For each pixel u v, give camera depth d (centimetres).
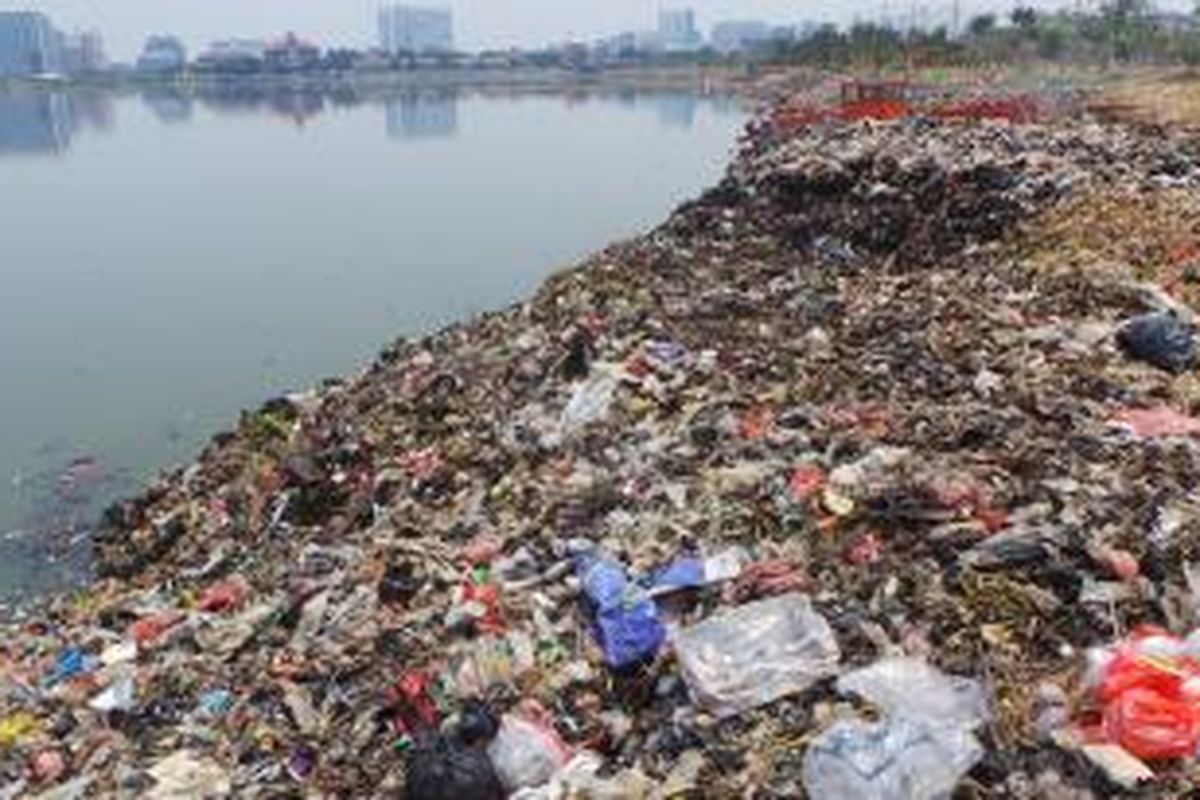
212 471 1884
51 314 3438
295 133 10312
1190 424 1169
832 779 731
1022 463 1069
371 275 3847
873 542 972
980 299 1708
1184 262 1795
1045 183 2483
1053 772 718
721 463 1225
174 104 16788
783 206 2852
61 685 1193
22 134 11106
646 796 782
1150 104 4772
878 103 4797
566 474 1347
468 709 884
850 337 1638
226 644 1177
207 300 3559
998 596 874
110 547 1784
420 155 7862
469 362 1939
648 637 920
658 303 2048
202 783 950
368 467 1659
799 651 858
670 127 9525
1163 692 740
